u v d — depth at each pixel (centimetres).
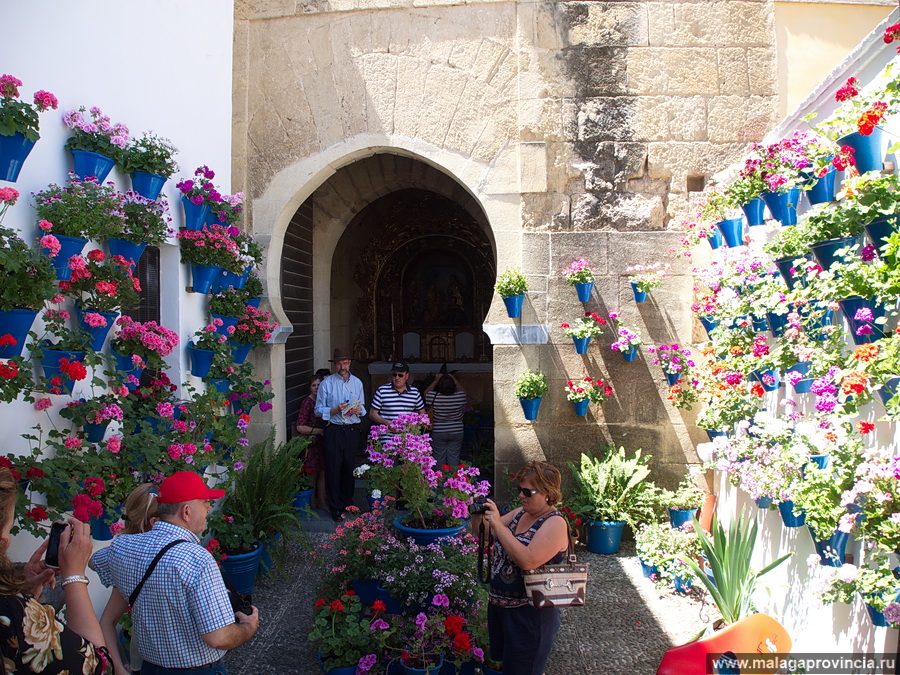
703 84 611
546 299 625
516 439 630
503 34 622
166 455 401
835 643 338
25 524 302
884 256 286
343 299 1020
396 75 633
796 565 392
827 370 332
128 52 449
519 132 621
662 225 618
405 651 365
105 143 394
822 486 306
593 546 586
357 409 653
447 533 455
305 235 818
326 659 382
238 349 595
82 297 379
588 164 618
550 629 316
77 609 228
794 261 362
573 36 617
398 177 855
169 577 245
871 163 319
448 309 1095
